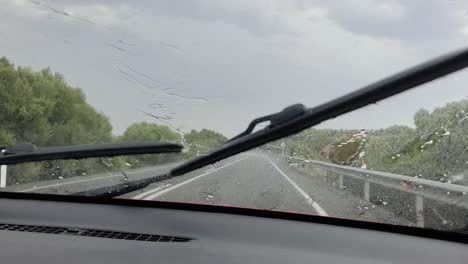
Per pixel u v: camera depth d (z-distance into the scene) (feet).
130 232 2.70
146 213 3.07
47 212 3.00
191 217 3.04
